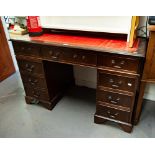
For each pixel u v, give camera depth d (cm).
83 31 165
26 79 194
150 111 186
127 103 150
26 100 211
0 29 256
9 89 247
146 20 154
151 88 194
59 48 151
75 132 168
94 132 167
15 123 185
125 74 136
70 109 198
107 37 159
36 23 172
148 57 131
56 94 206
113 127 170
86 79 229
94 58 140
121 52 127
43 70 174
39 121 185
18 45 173
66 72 216
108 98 156
